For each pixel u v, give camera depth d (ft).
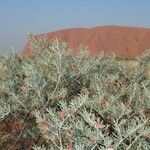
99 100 12.26
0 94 14.39
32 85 13.24
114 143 10.21
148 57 20.12
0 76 16.40
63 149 10.43
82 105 11.68
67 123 10.92
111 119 11.54
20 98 13.76
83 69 15.30
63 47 14.80
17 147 13.11
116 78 15.78
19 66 17.12
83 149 9.82
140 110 12.26
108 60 18.89
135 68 17.97
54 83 14.56
